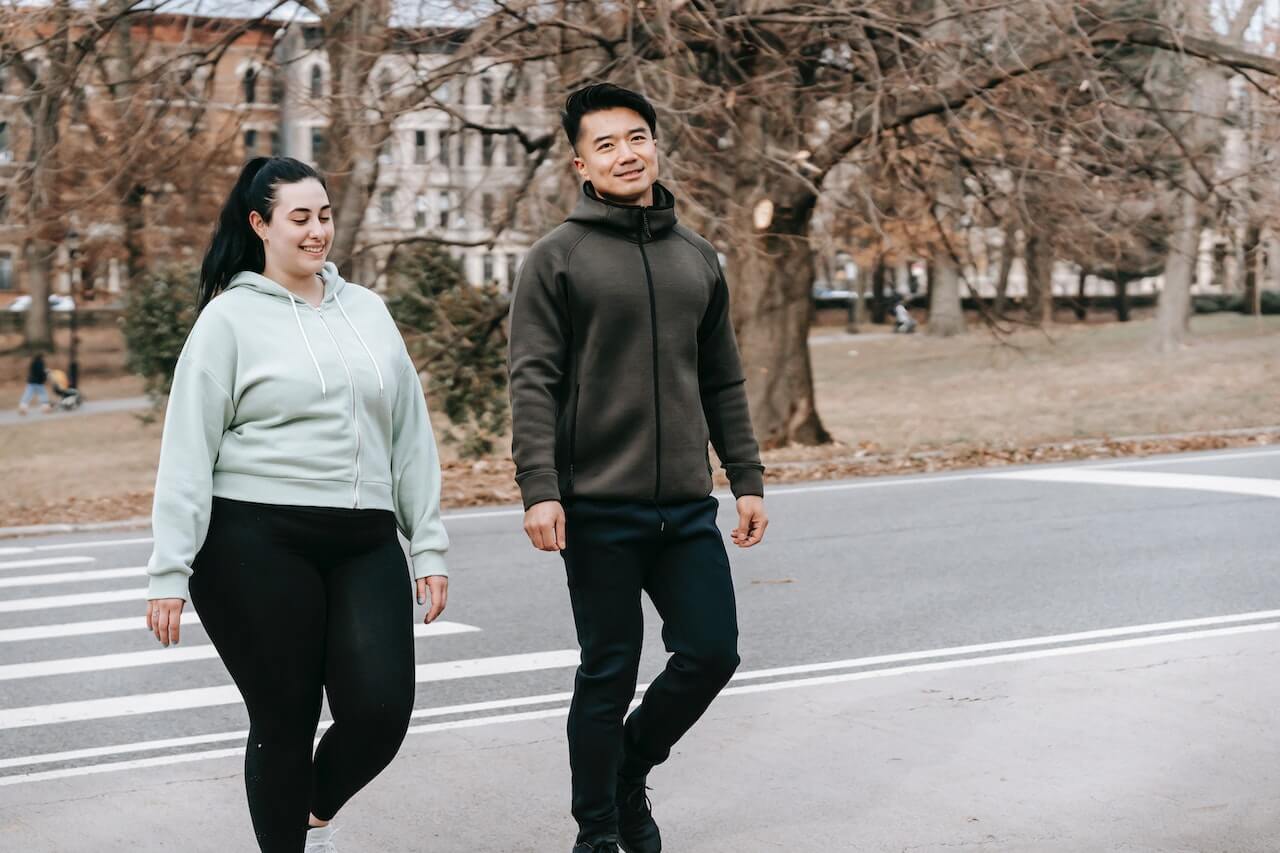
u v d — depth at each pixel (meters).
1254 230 17.30
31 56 16.92
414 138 16.39
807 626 7.81
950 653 7.04
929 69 16.00
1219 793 4.78
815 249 21.64
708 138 16.56
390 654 3.66
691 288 4.04
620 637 4.00
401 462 3.95
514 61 15.17
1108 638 7.27
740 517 4.24
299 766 3.70
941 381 37.69
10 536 13.04
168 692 6.83
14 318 55.16
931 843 4.37
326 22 15.53
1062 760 5.19
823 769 5.16
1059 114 16.55
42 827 4.79
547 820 4.71
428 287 18.91
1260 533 10.42
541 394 3.96
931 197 18.80
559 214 16.64
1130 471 14.41
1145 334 47.06
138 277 25.59
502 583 9.42
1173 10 16.61
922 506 12.39
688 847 4.40
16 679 7.18
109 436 32.38
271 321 3.75
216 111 17.45
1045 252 20.61
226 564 3.62
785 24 16.23
